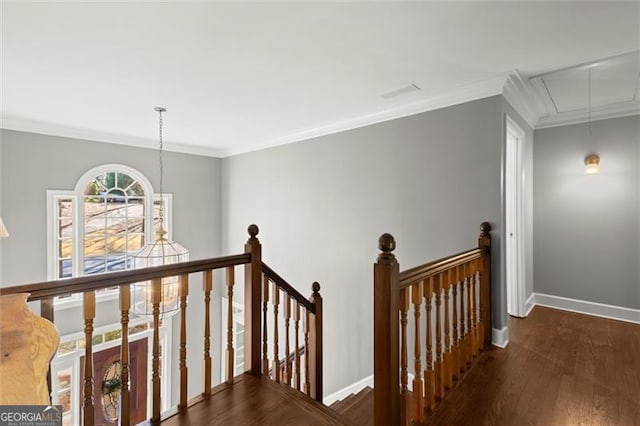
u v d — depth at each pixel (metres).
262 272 2.23
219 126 4.07
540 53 2.17
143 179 4.95
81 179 4.35
